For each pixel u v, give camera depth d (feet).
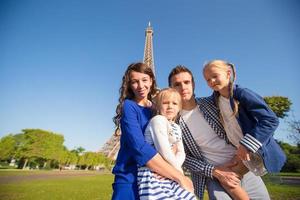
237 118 3.84
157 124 3.21
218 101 4.08
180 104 3.62
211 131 4.15
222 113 4.06
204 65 4.04
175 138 3.38
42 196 15.20
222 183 3.96
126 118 3.20
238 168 4.00
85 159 89.97
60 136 79.97
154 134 3.18
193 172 4.31
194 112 4.21
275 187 17.84
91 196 15.34
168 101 3.50
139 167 3.11
